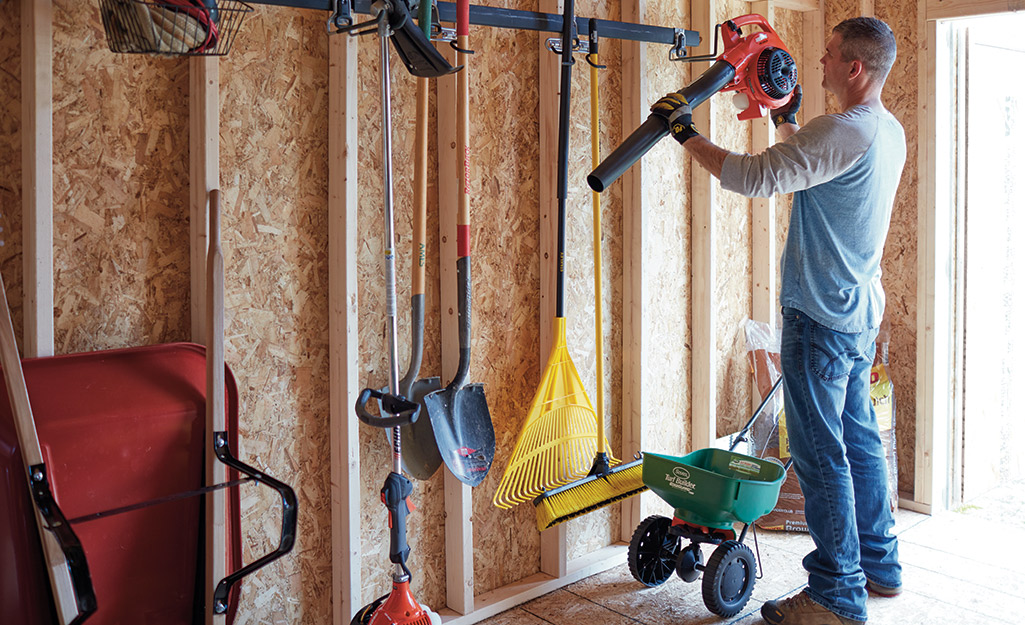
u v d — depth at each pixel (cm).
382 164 221
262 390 205
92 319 179
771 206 333
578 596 259
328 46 208
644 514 289
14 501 149
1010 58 350
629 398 286
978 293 339
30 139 164
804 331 231
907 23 322
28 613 152
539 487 248
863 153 215
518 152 254
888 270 337
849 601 231
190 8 147
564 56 230
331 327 212
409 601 196
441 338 240
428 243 235
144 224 185
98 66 176
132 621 166
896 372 337
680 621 243
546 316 259
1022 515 326
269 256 203
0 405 155
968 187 328
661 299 297
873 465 253
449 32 204
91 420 157
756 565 252
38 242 165
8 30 166
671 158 296
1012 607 249
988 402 353
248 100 196
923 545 296
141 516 165
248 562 205
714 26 294
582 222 269
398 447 196
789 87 239
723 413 336
